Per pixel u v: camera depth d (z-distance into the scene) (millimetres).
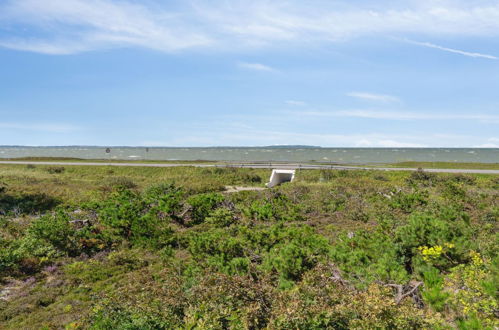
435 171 52188
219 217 23578
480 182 41844
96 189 37219
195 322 8227
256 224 22812
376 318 7465
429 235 12000
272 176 49250
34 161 75312
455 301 8594
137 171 58000
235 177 51531
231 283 9172
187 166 59750
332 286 9305
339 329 7734
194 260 14938
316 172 51500
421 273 10992
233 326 8055
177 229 22594
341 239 16281
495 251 11312
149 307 9297
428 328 7797
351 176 48625
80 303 12328
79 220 22250
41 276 14891
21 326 10859
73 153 196375
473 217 21125
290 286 10430
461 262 11211
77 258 17141
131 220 20375
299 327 7492
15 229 20734
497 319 7992
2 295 13117
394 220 21078
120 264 16344
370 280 10219
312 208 26531
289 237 16141
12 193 31844
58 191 34969
